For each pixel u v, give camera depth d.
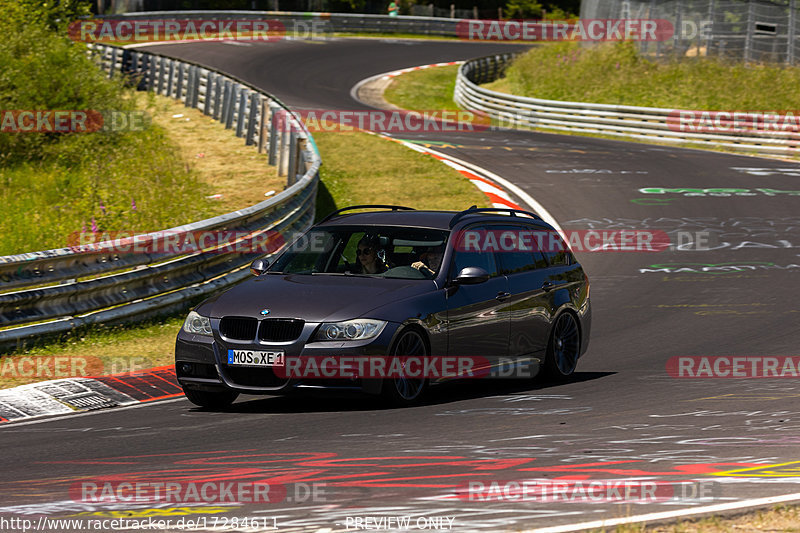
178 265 47.22
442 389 34.66
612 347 43.25
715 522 18.16
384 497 20.56
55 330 41.00
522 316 34.81
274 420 29.70
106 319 42.91
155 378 36.69
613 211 77.88
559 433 26.92
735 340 43.50
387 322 29.98
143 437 28.02
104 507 20.64
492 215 36.31
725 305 51.25
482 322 33.16
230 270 51.28
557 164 96.88
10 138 90.31
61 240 59.47
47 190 75.38
